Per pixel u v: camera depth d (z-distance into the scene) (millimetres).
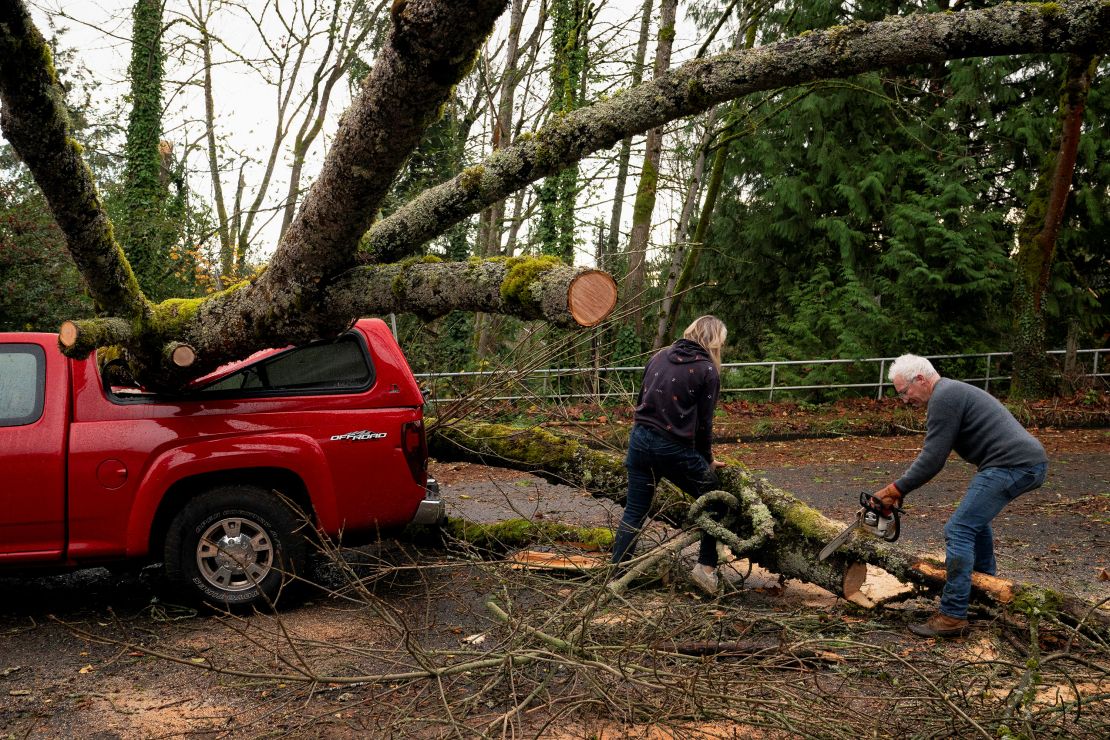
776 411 15492
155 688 3807
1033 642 3338
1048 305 18391
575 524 7023
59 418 4715
